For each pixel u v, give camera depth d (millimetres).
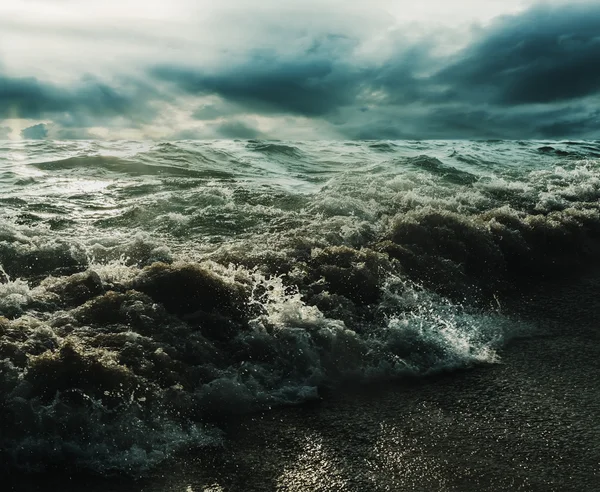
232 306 4000
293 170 10586
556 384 3578
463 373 3709
